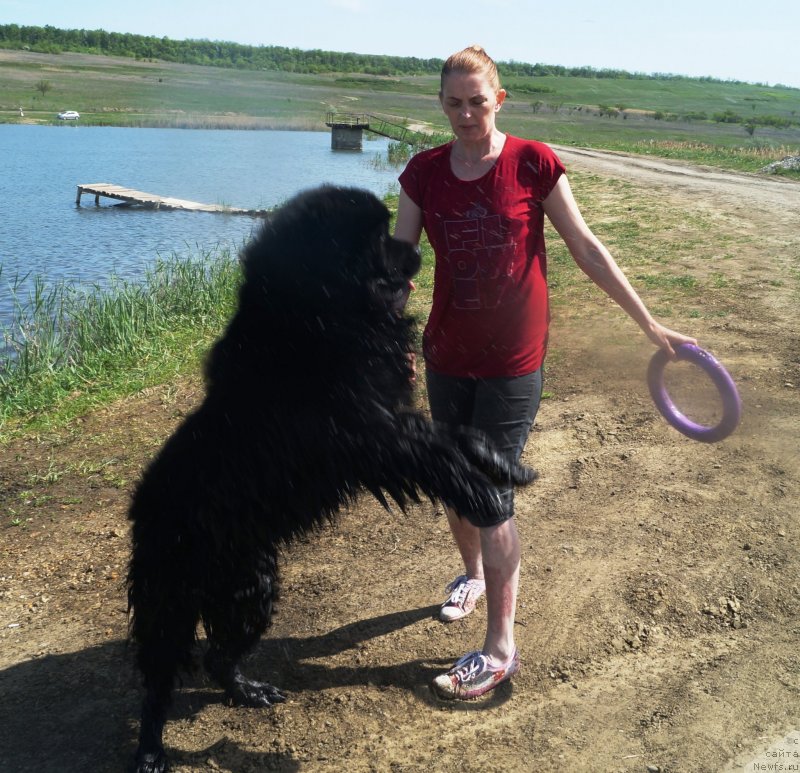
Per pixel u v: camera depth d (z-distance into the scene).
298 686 3.34
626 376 6.66
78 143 56.94
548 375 6.83
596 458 5.18
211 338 9.34
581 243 3.10
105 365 8.59
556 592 3.81
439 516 4.67
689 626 3.52
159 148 54.50
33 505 5.25
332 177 37.88
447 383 3.26
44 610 4.01
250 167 43.03
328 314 2.68
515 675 3.30
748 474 4.80
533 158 2.99
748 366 6.64
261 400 2.69
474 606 3.77
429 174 3.12
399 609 3.80
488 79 2.90
